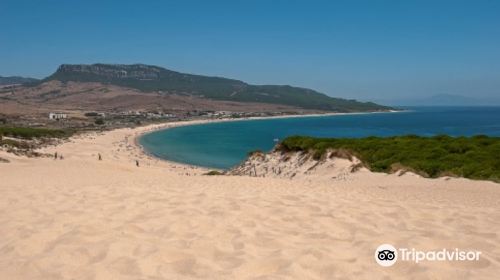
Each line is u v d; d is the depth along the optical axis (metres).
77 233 5.11
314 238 5.32
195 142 113.44
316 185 11.42
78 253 4.43
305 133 132.75
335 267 4.18
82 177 14.72
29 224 5.62
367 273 4.09
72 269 4.02
